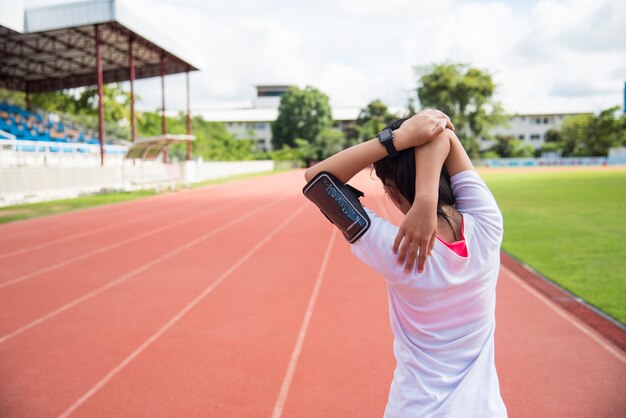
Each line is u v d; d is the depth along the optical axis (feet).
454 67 189.88
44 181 61.21
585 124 207.92
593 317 14.74
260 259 24.89
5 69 104.99
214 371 11.60
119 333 14.33
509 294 17.46
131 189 80.33
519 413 9.45
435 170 3.17
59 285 20.13
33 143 65.05
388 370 11.47
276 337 13.76
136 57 100.37
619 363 11.58
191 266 23.45
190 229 36.24
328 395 10.31
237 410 9.77
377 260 3.26
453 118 190.80
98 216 44.88
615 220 35.37
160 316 15.85
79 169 68.18
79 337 14.06
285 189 84.17
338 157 3.34
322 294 18.17
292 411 9.69
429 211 3.06
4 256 26.45
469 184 3.46
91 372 11.67
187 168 103.09
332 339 13.52
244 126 262.67
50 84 114.73
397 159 3.34
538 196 56.29
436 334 3.34
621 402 9.77
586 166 185.47
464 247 3.24
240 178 129.39
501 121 194.59
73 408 9.96
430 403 3.28
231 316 15.72
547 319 14.71
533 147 223.51
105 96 136.46
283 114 247.09
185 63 105.19
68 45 88.99
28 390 10.79
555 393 10.21
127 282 20.47
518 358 12.00
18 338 14.05
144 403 10.12
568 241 27.43
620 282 18.45
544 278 19.48
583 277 19.42
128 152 76.54
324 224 38.47
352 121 265.13
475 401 3.25
